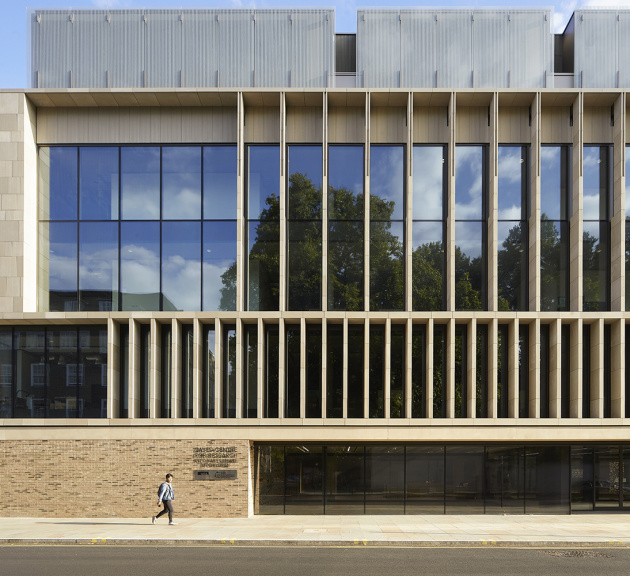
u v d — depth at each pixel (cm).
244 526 1844
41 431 2081
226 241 2278
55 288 2264
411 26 2320
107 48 2317
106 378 2219
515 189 2298
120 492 2056
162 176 2308
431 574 1219
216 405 2112
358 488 2156
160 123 2323
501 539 1595
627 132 2288
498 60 2305
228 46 2314
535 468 2177
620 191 2206
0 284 2181
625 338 2241
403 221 2283
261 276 2259
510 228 2283
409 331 2155
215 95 2242
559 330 2131
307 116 2322
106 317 2147
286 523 1919
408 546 1548
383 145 2317
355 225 2284
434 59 2308
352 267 2266
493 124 2223
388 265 2266
